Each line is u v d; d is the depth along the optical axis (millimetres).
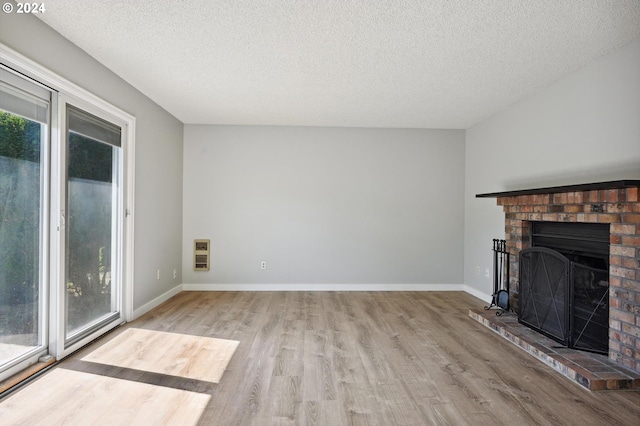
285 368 2457
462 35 2439
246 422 1825
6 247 2164
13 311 2223
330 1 2066
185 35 2480
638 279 2252
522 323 3221
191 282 4914
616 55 2580
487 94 3600
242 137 4938
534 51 2646
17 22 2096
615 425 1827
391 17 2227
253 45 2621
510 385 2240
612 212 2434
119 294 3383
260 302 4277
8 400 1989
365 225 5016
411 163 5008
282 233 4965
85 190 2877
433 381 2287
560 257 2795
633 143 2432
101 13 2203
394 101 3863
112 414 1879
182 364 2502
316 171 4984
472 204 4816
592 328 2672
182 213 4867
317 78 3244
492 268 4277
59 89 2494
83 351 2701
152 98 3830
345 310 3953
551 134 3281
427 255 5023
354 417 1881
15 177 2211
